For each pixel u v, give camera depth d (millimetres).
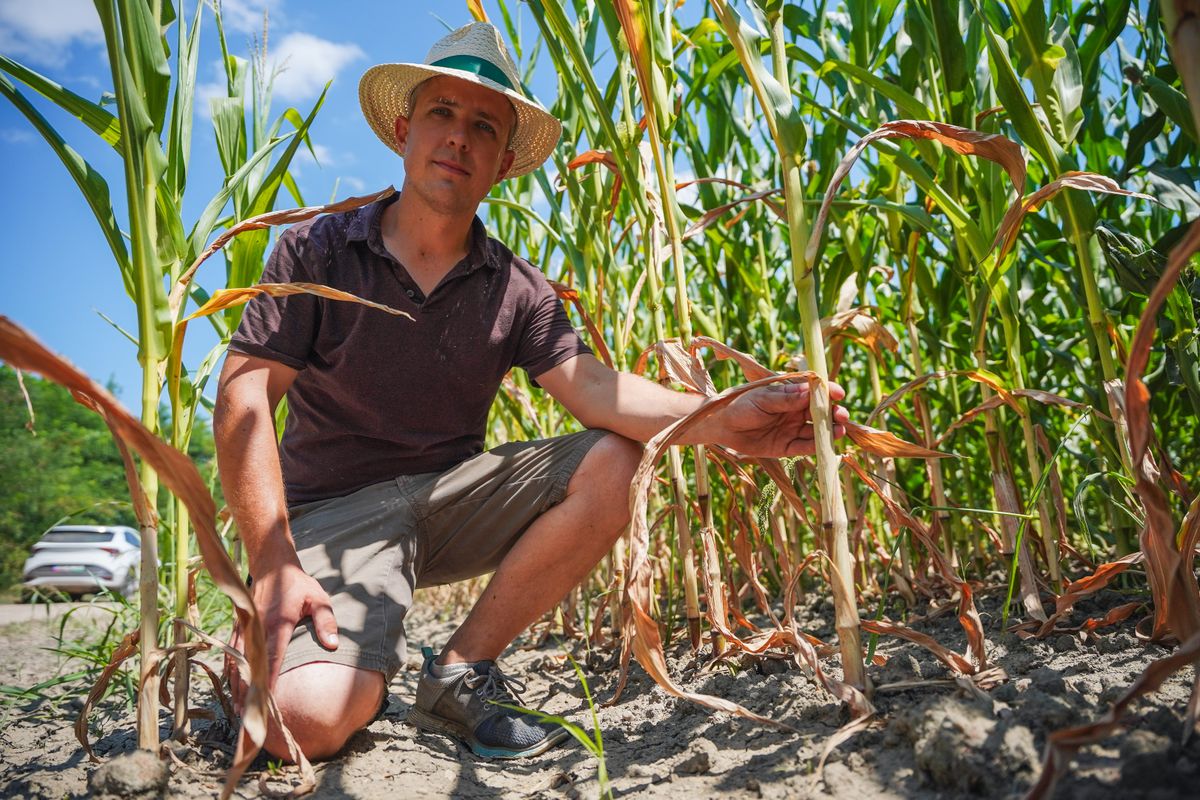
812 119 2236
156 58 1196
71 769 1377
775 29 1363
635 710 1583
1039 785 755
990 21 1704
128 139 1133
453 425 1753
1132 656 1379
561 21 1551
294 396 1723
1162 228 2123
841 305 1969
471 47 1693
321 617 1333
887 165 2092
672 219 1746
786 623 1438
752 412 1425
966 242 1855
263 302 1564
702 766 1152
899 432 2611
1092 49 1805
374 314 1625
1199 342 1588
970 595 1319
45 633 3977
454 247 1703
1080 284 1779
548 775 1289
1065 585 1837
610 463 1575
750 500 2049
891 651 1720
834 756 1091
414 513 1650
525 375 2793
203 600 2756
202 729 1548
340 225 1688
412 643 3195
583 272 2164
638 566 1184
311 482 1740
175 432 1367
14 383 18781
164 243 1288
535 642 2578
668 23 1806
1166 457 1604
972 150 1334
